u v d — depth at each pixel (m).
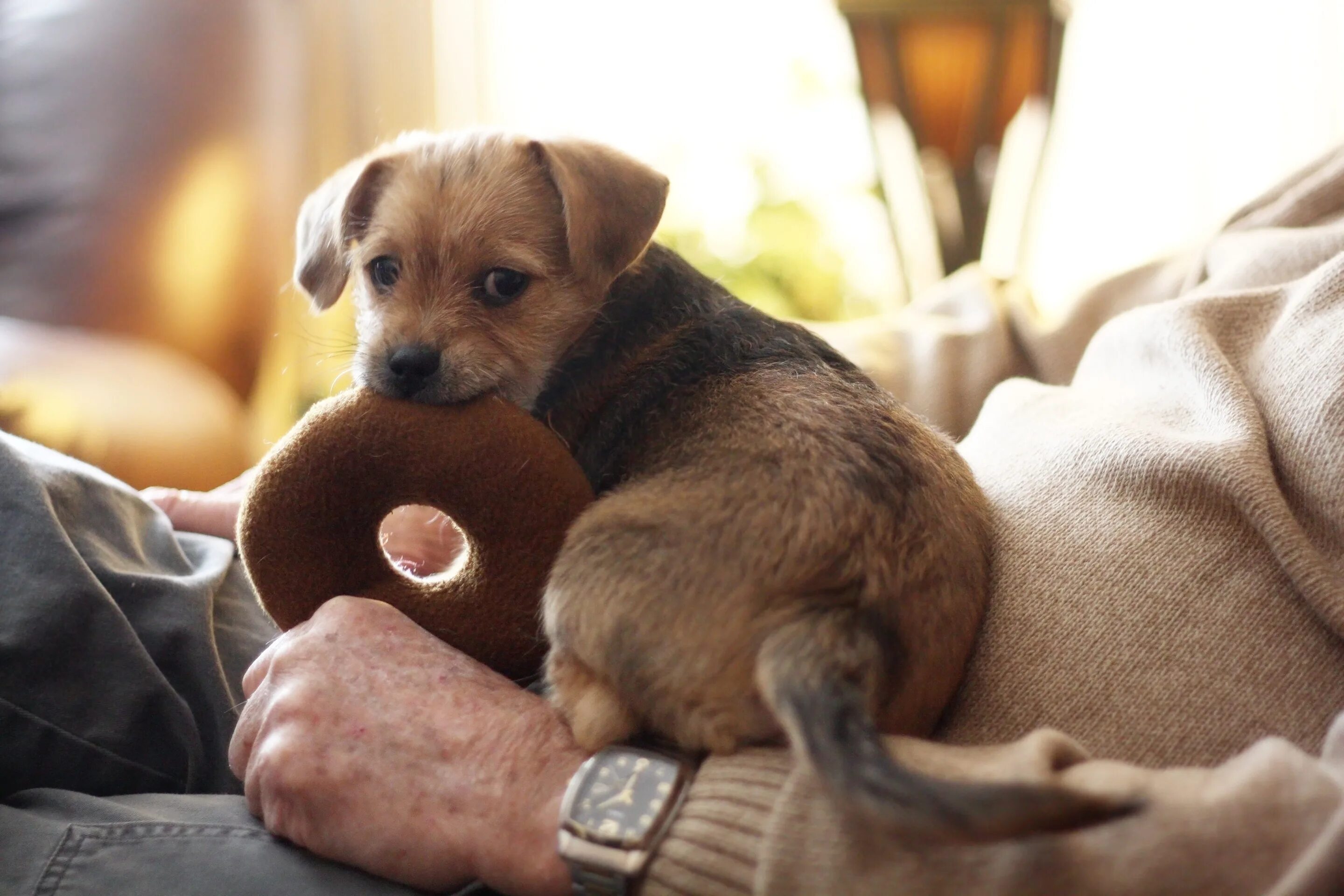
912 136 1.13
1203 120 1.48
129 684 0.63
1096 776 0.51
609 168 0.71
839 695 0.52
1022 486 0.64
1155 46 1.48
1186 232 1.49
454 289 0.70
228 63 1.02
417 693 0.60
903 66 1.11
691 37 1.49
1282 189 0.80
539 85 1.45
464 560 0.65
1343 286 0.62
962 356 0.83
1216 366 0.62
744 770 0.55
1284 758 0.50
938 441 0.65
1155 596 0.58
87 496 0.68
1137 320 0.68
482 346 0.69
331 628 0.61
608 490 0.64
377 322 0.70
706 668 0.57
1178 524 0.59
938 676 0.58
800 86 1.52
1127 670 0.57
